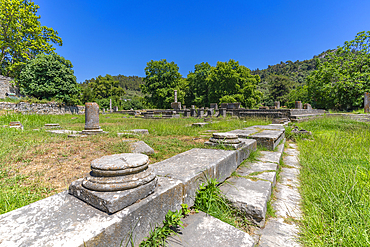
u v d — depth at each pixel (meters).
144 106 52.66
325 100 27.91
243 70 40.84
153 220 1.53
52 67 22.20
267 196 2.23
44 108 20.55
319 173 3.14
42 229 1.11
